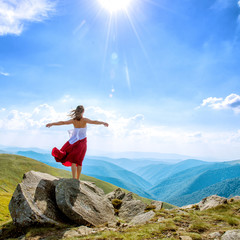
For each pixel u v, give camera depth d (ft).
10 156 257.75
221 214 15.55
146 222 14.11
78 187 15.37
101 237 11.00
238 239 9.91
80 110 15.08
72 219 13.44
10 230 13.04
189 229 11.98
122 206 20.21
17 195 13.99
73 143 15.49
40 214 13.09
